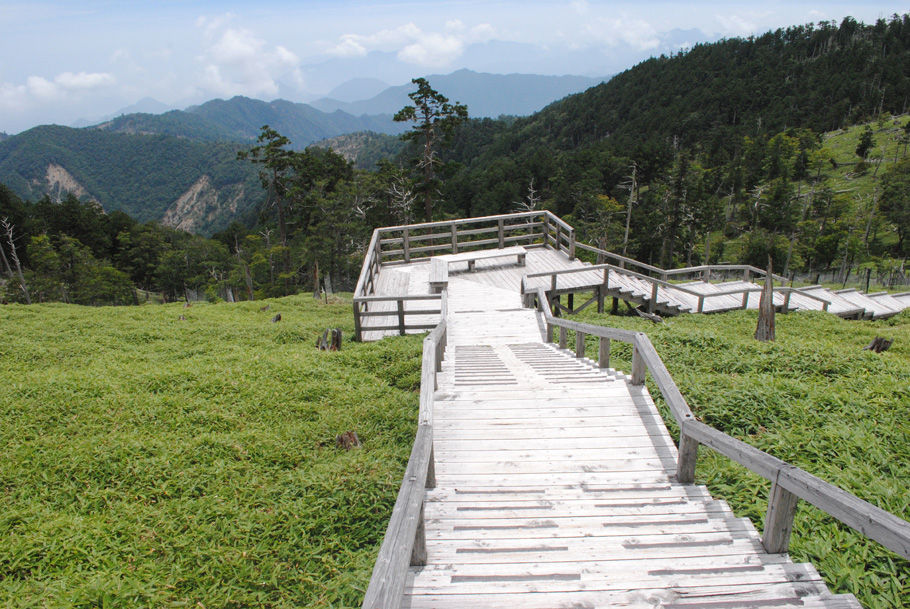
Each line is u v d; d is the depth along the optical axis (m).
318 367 9.66
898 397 6.52
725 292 15.57
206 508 5.02
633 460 4.96
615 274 16.78
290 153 53.50
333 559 4.50
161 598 3.83
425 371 5.31
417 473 3.34
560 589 2.98
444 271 14.23
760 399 6.47
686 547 3.45
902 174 77.75
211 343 12.48
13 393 8.06
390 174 54.47
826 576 3.29
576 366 8.12
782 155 103.06
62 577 3.97
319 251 45.78
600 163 92.25
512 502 4.20
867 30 165.38
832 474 4.66
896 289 41.06
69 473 5.66
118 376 9.24
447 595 2.95
